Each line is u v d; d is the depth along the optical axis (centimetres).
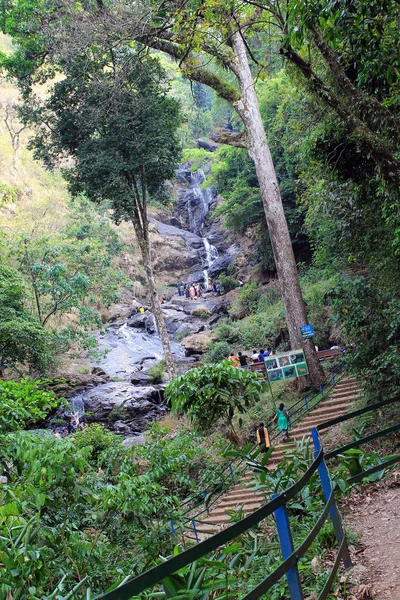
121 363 3144
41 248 2798
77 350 3281
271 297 3112
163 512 753
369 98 920
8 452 552
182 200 5666
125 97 2302
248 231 4444
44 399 658
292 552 281
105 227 4159
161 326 2348
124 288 4353
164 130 2372
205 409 859
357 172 1338
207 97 6291
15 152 4509
